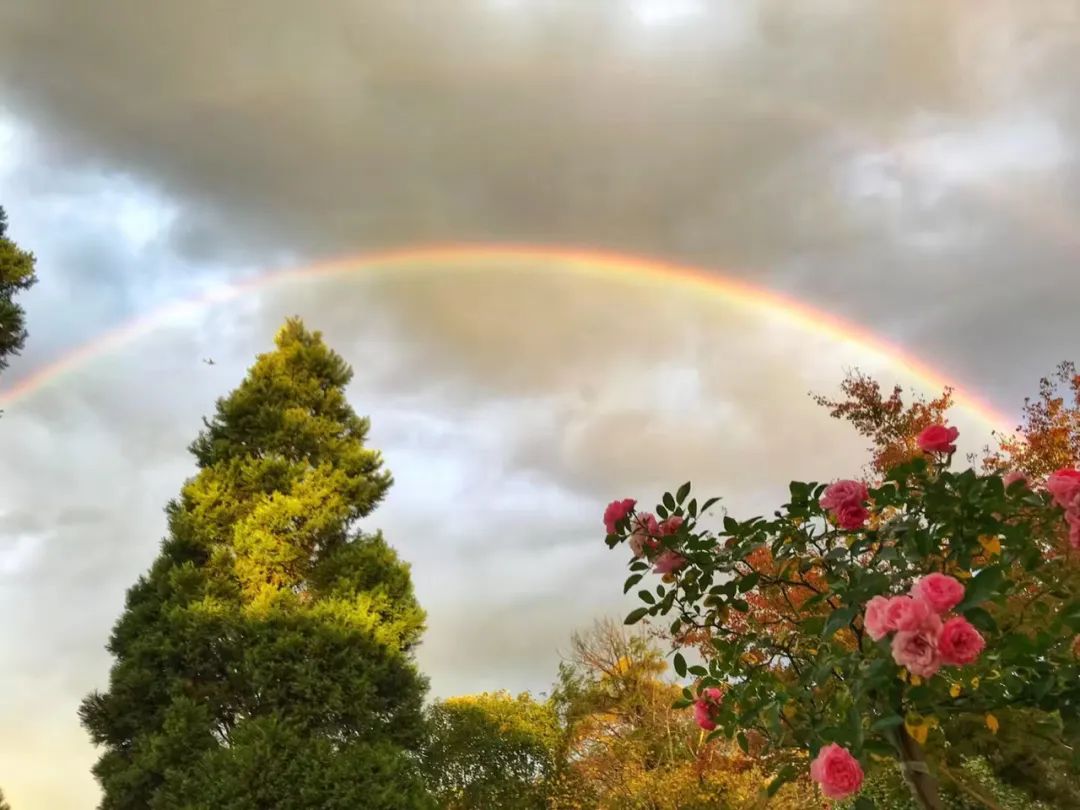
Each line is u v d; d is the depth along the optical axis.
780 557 3.33
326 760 10.17
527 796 15.51
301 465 12.87
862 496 3.10
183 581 11.57
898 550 2.96
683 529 3.45
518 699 17.53
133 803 10.44
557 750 16.02
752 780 10.55
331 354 14.31
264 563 11.95
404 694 11.54
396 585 12.30
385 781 10.33
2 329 9.51
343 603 11.64
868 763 2.80
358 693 10.97
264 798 9.73
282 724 10.32
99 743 11.02
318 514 12.37
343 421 13.95
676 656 3.60
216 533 12.20
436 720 15.95
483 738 15.95
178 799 10.05
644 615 3.58
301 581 12.27
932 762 3.07
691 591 3.51
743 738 3.36
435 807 10.70
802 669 3.18
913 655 2.25
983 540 2.84
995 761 4.75
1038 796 4.77
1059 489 2.72
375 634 11.56
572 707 16.58
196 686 11.09
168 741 10.39
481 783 15.51
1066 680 2.55
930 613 2.26
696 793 11.20
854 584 2.88
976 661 2.59
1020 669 2.61
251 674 10.80
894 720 2.52
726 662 3.41
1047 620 2.86
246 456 12.84
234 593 11.64
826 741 2.66
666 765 12.65
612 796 13.23
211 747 10.51
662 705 14.36
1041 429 11.09
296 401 13.64
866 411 12.57
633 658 15.90
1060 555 2.98
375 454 13.42
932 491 2.89
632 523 3.61
